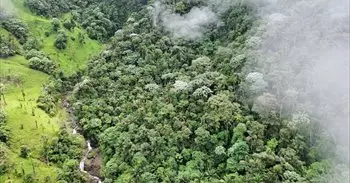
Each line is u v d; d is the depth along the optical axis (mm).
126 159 143750
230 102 136500
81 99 185000
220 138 132000
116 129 157375
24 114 164875
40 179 140375
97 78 191750
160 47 187625
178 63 175000
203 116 137875
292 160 119438
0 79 185375
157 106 155875
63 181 139375
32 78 193875
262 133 127000
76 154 158000
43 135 156750
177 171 131875
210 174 125875
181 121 142875
